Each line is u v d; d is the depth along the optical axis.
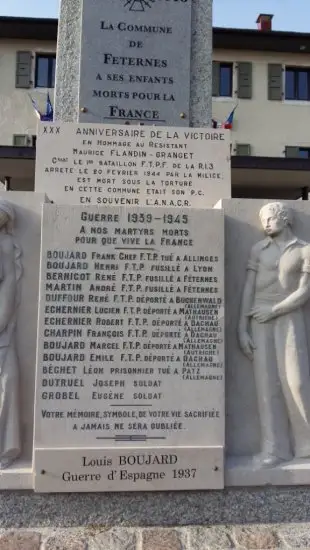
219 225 3.00
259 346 3.03
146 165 3.46
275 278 3.04
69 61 3.90
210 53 4.01
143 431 2.85
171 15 3.95
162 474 2.82
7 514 2.79
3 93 17.48
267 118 18.11
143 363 2.89
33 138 17.34
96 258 2.92
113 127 3.46
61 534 2.71
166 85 3.90
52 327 2.87
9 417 2.86
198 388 2.90
